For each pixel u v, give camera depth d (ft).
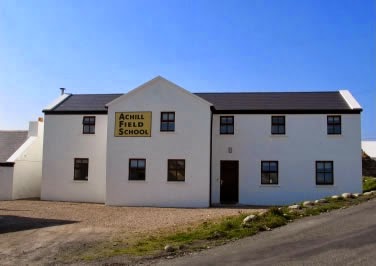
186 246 38.22
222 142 90.02
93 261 34.27
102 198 93.04
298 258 31.55
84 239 44.93
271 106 91.35
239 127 89.97
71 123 96.02
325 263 29.73
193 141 84.64
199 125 84.89
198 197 83.15
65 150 95.55
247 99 97.35
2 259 35.96
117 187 85.56
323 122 88.48
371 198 63.67
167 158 85.05
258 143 89.30
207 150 84.28
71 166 94.99
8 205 82.69
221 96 100.42
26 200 94.27
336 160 87.40
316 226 43.62
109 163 86.28
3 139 107.34
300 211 54.03
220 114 90.63
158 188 84.48
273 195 87.76
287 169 88.17
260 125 89.61
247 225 45.27
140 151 85.76
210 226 48.37
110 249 39.06
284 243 36.94
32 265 33.65
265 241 38.27
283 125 89.71
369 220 45.16
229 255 33.83
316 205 58.80
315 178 87.51
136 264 32.63
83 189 94.02
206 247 37.52
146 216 65.41
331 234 39.32
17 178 97.55
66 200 94.17
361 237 37.35
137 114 86.69
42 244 42.42
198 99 85.30
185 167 84.28
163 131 85.61
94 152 94.53
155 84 86.79
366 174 139.95
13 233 49.32
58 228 53.06
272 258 32.04
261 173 88.69
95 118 95.40
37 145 105.29
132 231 50.06
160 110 86.12
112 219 62.08
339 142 87.71
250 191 88.33
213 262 31.83
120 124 86.89
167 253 35.86
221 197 89.20
